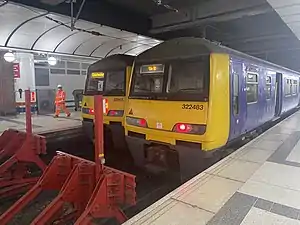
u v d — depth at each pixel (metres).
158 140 5.54
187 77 5.28
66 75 17.69
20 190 6.12
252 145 6.19
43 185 4.66
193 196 3.45
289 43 15.96
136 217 2.93
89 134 8.80
